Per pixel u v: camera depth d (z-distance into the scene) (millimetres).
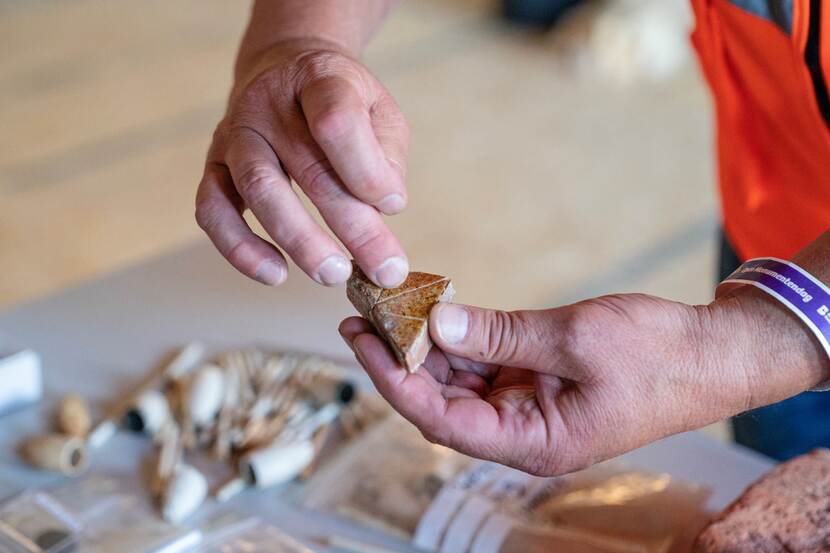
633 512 891
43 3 3615
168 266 1169
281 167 798
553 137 2826
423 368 793
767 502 848
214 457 964
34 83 2967
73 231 2221
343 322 797
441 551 883
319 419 994
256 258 804
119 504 919
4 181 2410
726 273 1060
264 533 897
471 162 2641
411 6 3729
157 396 988
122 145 2629
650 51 3256
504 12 3637
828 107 889
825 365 754
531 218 2381
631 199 2500
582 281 2139
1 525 893
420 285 787
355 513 912
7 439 971
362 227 771
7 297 1972
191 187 2438
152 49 3283
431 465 942
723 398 759
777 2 873
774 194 978
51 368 1037
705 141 2855
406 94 3031
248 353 1046
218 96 2967
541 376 770
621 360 748
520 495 909
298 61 807
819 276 752
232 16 3629
